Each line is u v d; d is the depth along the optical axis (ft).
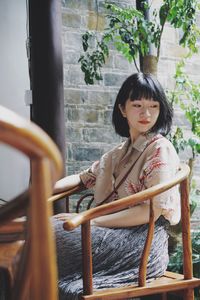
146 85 6.50
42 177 1.82
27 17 10.91
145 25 11.28
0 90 10.62
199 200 11.74
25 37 10.89
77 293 5.28
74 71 11.77
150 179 5.96
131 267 5.82
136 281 5.73
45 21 10.43
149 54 11.75
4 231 3.84
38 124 10.42
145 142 6.36
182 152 12.94
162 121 6.64
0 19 10.75
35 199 1.83
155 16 12.05
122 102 6.77
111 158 6.73
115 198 6.48
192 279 5.95
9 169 10.63
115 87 12.25
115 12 11.96
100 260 5.72
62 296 5.50
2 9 10.78
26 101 10.71
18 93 10.72
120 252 5.78
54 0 10.53
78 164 11.70
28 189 2.05
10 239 3.81
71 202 11.39
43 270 1.83
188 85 11.87
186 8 11.39
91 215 5.06
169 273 6.31
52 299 1.82
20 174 10.71
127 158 6.49
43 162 1.81
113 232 5.86
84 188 7.63
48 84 10.39
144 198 5.25
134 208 5.90
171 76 12.93
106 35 11.42
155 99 6.52
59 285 5.62
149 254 5.85
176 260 9.93
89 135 11.89
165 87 12.84
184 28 11.54
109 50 12.22
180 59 13.11
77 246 5.74
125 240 5.83
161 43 12.84
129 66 12.42
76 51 11.79
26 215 2.19
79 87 11.82
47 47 10.41
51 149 1.78
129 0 12.57
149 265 5.85
